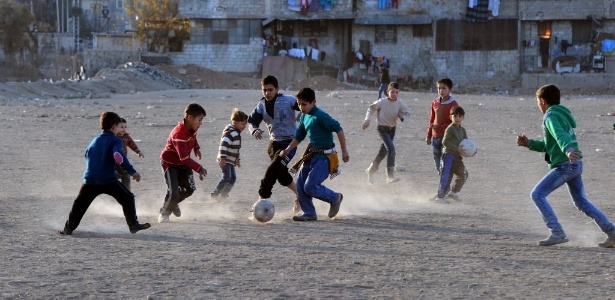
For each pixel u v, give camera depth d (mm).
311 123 19312
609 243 15602
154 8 128250
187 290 11453
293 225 18500
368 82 128625
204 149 35969
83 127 46250
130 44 128500
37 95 78375
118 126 16859
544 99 15711
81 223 18438
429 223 18891
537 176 28688
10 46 142375
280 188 25641
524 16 129125
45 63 154750
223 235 16766
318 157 19359
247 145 38000
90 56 126375
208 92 92375
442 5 128875
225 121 50938
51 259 13734
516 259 14305
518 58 129625
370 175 27406
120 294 11164
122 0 192000
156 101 73250
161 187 25469
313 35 130000
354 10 128375
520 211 21031
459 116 22656
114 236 16562
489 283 12219
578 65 129625
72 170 29203
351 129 46750
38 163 30938
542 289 11812
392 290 11648
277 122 20625
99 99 76938
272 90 20578
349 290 11609
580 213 20547
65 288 11492
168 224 18500
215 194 22406
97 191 16562
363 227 18219
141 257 13984
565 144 15023
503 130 46750
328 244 15711
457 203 22734
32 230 17234
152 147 36375
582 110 64250
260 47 128375
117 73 103188
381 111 27125
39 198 22578
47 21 190375
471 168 30828
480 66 129750
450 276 12719
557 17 128500
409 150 37219
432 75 129000
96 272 12648
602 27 128500
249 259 13922
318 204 22594
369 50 129250
